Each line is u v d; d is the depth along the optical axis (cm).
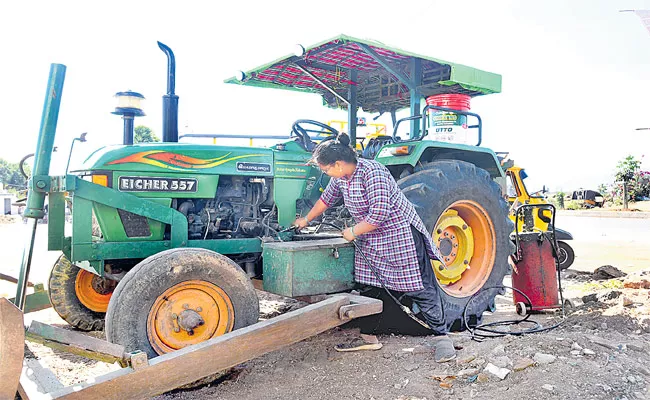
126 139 396
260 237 392
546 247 466
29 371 249
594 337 355
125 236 349
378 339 391
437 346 351
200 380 299
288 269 337
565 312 459
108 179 346
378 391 292
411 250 360
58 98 308
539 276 461
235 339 275
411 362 335
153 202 355
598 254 863
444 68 474
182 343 299
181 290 301
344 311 318
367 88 573
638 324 392
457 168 432
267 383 307
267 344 288
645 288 496
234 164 386
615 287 547
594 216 2097
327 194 373
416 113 479
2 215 2155
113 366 347
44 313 490
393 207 354
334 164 343
